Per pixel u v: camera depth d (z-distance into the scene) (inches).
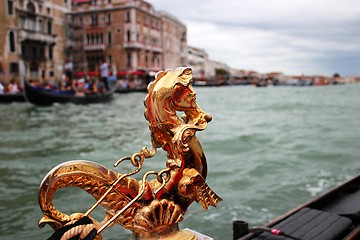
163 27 2162.9
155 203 47.2
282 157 322.0
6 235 151.9
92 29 1893.5
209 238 54.4
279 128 516.1
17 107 808.9
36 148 352.5
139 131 466.6
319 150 353.1
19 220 168.4
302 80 3853.3
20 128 502.0
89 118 626.8
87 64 1927.9
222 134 452.8
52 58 1574.8
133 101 1066.7
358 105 958.4
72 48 1770.4
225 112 780.6
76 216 44.3
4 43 1273.4
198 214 179.6
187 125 48.4
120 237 148.9
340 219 102.4
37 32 1400.1
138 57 1916.8
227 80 3230.8
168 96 47.7
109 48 1889.8
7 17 1280.8
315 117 668.7
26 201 195.0
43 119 609.9
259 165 288.7
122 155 319.9
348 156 326.3
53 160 301.3
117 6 1839.3
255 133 460.1
